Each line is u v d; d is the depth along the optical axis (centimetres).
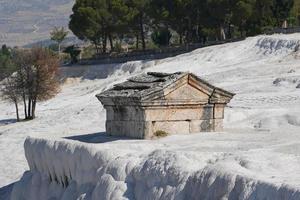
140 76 5338
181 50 17938
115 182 3825
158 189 3541
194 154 3688
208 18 19938
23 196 5050
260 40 14612
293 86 9700
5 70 16988
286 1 19312
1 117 13425
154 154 3800
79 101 13662
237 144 4359
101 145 4334
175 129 4938
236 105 8012
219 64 14062
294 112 6247
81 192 4181
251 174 3136
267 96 8738
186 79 4938
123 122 5047
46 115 12481
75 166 4375
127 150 4159
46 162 4800
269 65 12500
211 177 3256
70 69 19875
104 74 18625
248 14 18550
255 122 6075
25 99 13412
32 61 13412
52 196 4684
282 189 2855
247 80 10944
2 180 6756
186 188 3397
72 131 6469
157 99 4828
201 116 5053
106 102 5153
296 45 13688
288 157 3569
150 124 4834
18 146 8381
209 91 5031
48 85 13375
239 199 3025
